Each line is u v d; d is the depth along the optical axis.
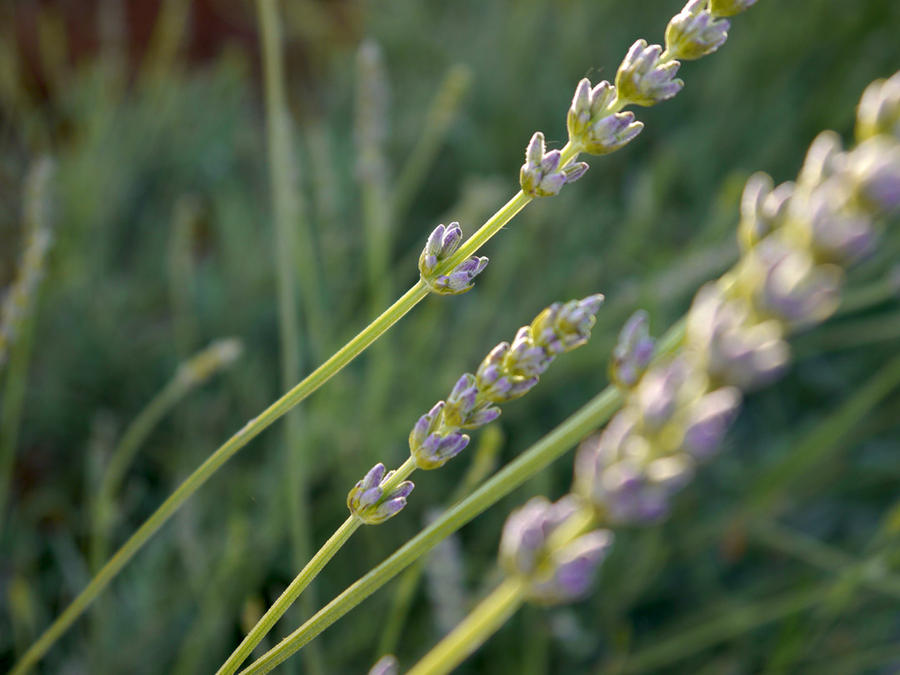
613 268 0.95
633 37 1.29
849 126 1.19
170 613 0.64
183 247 0.76
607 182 1.18
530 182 0.28
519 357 0.28
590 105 0.28
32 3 1.34
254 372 0.86
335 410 0.74
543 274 0.98
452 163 1.19
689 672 0.74
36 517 0.77
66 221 0.98
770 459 0.85
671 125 1.23
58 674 0.65
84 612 0.67
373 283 0.73
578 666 0.72
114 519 0.60
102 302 0.95
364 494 0.28
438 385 0.80
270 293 0.98
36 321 0.89
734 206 0.87
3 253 0.97
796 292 0.24
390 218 0.81
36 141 1.07
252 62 1.54
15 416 0.53
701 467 0.83
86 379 0.89
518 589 0.33
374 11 1.44
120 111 1.21
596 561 0.32
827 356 0.98
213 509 0.76
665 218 1.09
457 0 1.49
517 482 0.29
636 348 0.28
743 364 0.24
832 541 0.85
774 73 1.25
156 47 1.44
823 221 0.23
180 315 0.79
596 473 0.29
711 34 0.27
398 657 0.68
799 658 0.69
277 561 0.70
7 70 1.06
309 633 0.29
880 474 0.87
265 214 1.13
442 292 0.29
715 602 0.77
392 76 1.37
